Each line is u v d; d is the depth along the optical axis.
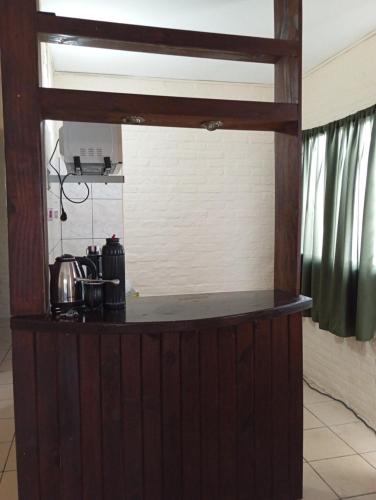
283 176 2.05
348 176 2.82
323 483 2.22
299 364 1.98
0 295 5.00
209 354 1.77
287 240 2.06
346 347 3.08
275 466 1.95
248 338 1.84
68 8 2.37
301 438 2.01
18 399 1.63
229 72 3.42
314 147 3.28
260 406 1.89
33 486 1.65
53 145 3.12
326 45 2.88
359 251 2.78
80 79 3.42
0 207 4.87
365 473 2.31
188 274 3.72
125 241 3.57
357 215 2.80
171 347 1.71
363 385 2.90
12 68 1.55
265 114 1.84
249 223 3.83
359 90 2.83
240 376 1.83
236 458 1.85
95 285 1.79
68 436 1.66
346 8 2.39
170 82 3.59
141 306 1.88
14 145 1.57
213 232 3.75
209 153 3.71
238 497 1.87
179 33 1.71
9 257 1.61
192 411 1.76
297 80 1.87
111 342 1.65
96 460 1.68
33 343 1.62
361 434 2.72
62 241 3.43
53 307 1.76
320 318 3.14
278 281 2.17
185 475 1.76
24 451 1.64
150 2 2.31
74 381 1.65
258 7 2.38
